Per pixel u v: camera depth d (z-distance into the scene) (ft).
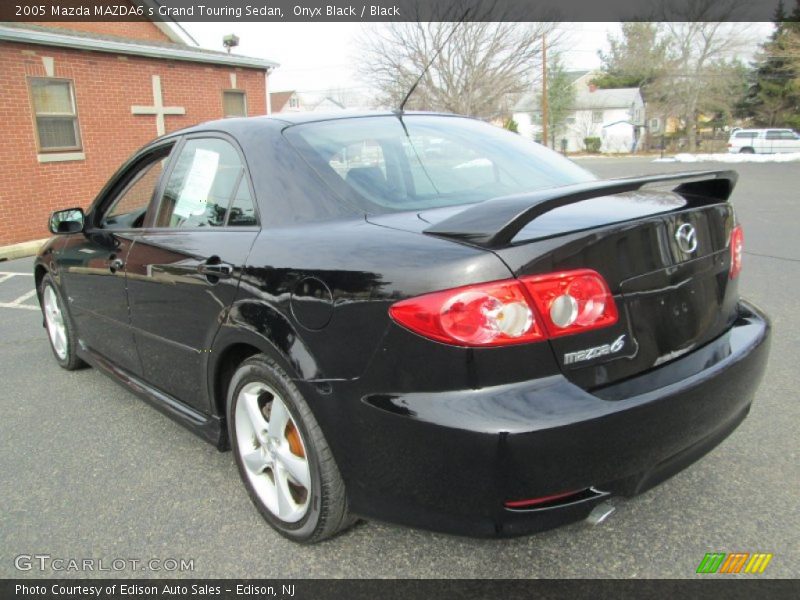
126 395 13.34
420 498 6.24
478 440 5.67
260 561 7.64
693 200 7.52
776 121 178.09
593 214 6.61
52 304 14.90
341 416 6.61
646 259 6.50
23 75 35.35
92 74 38.88
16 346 17.34
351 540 7.91
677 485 8.72
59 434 11.51
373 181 8.09
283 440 7.69
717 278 7.45
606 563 7.24
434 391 5.94
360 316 6.34
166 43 46.91
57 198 37.63
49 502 9.20
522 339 5.76
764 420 10.53
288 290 7.12
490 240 5.89
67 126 38.11
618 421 5.87
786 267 22.30
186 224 9.62
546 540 7.68
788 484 8.64
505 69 94.99
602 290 6.11
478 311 5.70
